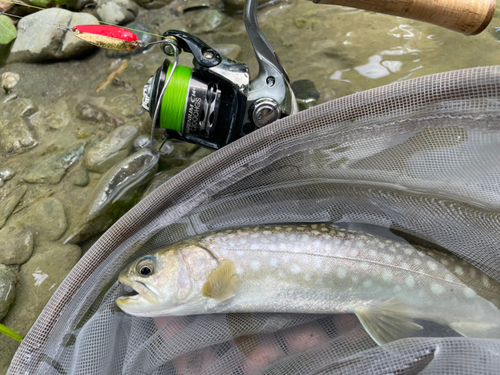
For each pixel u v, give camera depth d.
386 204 0.25
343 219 0.25
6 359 0.27
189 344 0.23
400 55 0.37
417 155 0.24
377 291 0.23
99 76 0.39
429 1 0.24
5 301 0.28
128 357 0.23
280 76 0.27
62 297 0.23
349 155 0.25
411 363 0.19
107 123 0.36
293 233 0.23
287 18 0.41
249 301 0.23
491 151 0.23
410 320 0.23
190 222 0.25
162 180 0.32
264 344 0.23
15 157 0.35
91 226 0.31
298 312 0.23
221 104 0.26
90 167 0.33
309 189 0.26
